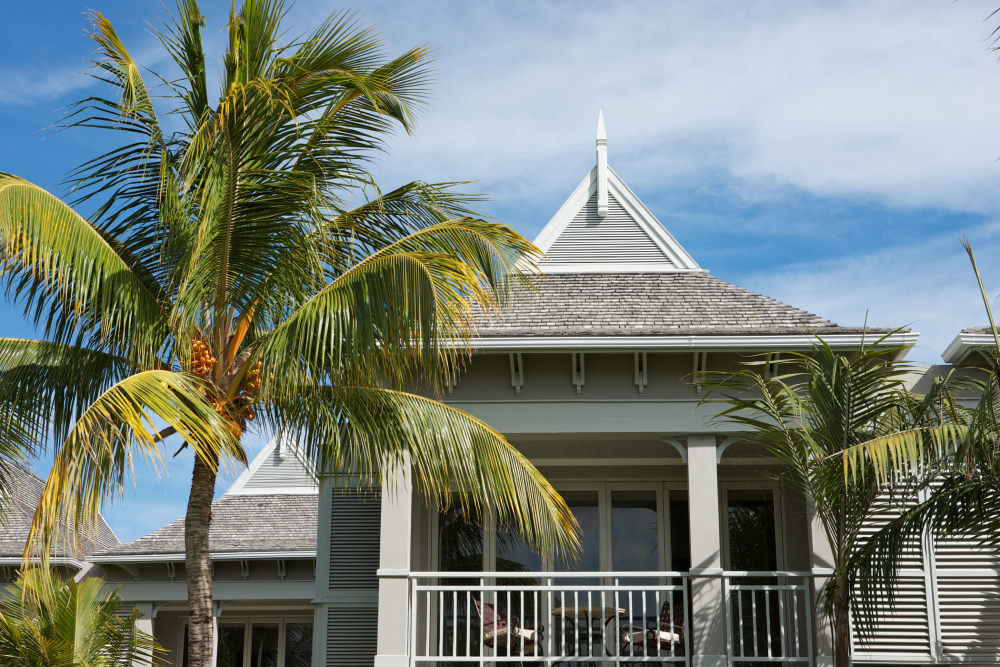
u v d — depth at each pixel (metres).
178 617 19.62
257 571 18.36
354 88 10.08
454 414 9.97
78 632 11.06
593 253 15.17
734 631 13.48
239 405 9.61
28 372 9.43
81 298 8.95
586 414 12.38
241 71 9.81
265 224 9.59
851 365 10.27
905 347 10.18
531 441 13.36
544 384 12.53
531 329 12.36
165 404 7.81
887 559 10.12
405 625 11.68
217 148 9.41
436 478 9.97
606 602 13.77
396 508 12.04
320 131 10.03
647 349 12.20
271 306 9.91
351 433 9.97
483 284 10.19
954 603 12.09
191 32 10.08
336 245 10.27
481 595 11.84
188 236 9.66
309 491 19.69
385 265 8.94
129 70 9.79
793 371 12.46
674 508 14.16
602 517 14.14
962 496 9.82
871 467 10.05
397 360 9.52
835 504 10.48
